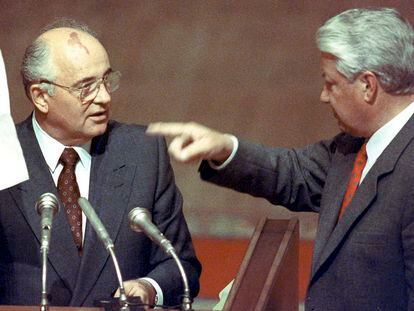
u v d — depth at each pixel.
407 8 32.59
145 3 33.72
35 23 33.28
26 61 14.59
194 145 13.06
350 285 12.92
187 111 31.20
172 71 32.38
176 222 15.26
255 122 30.78
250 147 13.95
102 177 14.91
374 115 12.99
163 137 15.48
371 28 12.69
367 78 12.75
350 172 13.53
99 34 33.22
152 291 14.42
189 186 28.58
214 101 31.39
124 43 33.00
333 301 13.09
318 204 14.33
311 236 26.58
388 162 12.82
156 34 33.12
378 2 32.84
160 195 15.18
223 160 13.80
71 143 14.86
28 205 14.64
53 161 14.84
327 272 13.16
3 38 32.81
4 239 14.62
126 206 14.85
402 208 12.65
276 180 14.12
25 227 14.60
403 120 12.98
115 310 12.13
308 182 14.22
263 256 12.66
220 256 25.53
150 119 31.05
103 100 14.43
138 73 32.31
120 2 33.72
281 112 30.92
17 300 14.52
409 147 12.80
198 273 15.45
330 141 14.35
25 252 14.59
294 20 33.09
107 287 14.61
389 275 12.77
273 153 14.19
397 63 12.66
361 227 12.90
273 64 32.28
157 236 12.34
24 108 30.97
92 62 14.37
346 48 12.69
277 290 12.45
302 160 14.30
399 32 12.72
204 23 33.25
